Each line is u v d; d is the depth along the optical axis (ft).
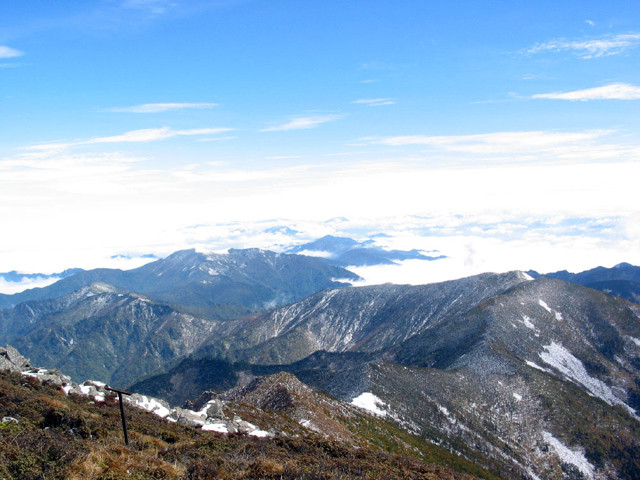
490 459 432.66
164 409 198.39
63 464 84.48
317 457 140.15
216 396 383.04
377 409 463.83
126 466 90.33
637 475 459.32
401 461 151.33
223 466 104.12
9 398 129.90
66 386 188.85
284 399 341.82
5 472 77.92
